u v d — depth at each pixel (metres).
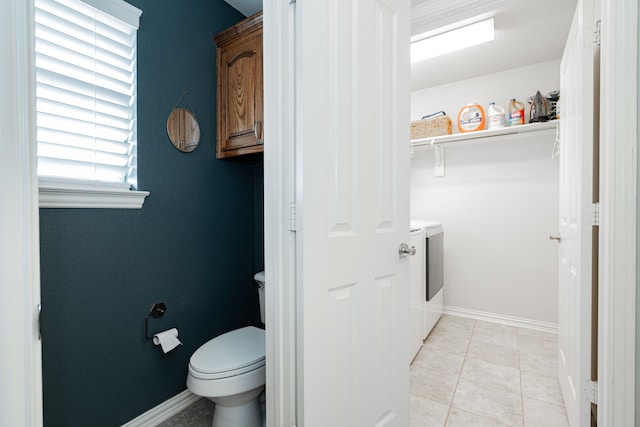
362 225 1.18
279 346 1.06
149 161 1.58
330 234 1.06
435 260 2.66
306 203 0.98
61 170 1.33
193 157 1.80
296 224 1.01
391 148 1.32
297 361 1.03
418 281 2.25
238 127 1.82
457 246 3.02
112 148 1.48
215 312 1.95
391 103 1.31
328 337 1.07
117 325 1.46
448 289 3.07
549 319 2.64
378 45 1.25
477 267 2.93
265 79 1.07
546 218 2.64
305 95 0.98
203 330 1.87
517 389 1.84
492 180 2.85
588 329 1.26
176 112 1.69
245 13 2.08
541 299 2.68
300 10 0.99
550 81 2.58
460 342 2.46
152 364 1.60
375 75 1.23
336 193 1.08
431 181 3.11
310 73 0.99
